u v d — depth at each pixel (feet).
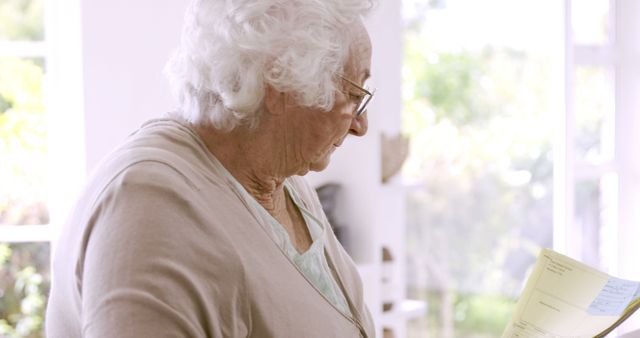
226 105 4.29
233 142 4.50
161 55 8.85
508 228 17.62
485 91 17.53
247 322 4.12
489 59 17.51
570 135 11.95
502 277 17.52
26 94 10.00
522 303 5.22
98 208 4.00
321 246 4.97
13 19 16.60
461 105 17.60
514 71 17.46
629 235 13.21
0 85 9.93
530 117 17.54
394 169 10.48
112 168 4.17
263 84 4.32
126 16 8.67
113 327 3.68
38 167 10.07
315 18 4.28
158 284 3.79
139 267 3.81
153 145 4.31
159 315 3.73
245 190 4.54
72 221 4.25
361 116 4.80
